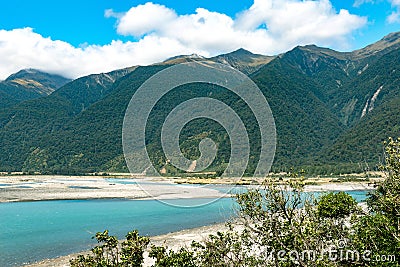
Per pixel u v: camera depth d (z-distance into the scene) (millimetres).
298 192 10461
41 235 31250
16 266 22906
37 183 88062
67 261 23578
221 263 10930
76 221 37844
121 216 40844
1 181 96938
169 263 10523
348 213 13609
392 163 11023
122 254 10281
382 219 10781
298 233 9883
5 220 38250
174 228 34375
